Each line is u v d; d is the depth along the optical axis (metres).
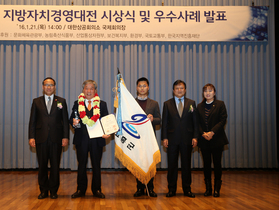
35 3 5.08
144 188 3.31
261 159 5.29
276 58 5.39
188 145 3.16
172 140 3.16
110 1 5.20
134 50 5.20
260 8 5.24
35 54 5.09
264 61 5.36
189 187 3.18
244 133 5.26
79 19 5.03
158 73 5.23
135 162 3.11
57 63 5.18
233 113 5.27
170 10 5.12
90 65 5.15
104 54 5.20
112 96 5.15
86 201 2.92
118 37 5.07
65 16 5.02
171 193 3.13
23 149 5.04
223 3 5.32
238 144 5.25
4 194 3.23
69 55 5.17
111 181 4.10
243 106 5.29
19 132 5.02
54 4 5.11
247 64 5.33
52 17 5.01
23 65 5.10
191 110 3.17
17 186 3.69
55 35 5.01
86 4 5.18
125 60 5.19
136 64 5.19
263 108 5.30
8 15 4.96
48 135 3.03
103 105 3.24
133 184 3.88
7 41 5.09
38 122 3.06
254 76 5.33
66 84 5.11
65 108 3.19
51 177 3.05
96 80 5.14
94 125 3.08
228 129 5.28
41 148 3.02
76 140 3.09
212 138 3.17
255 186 3.78
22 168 5.01
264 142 5.29
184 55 5.31
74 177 4.41
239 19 5.20
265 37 5.25
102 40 5.06
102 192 3.37
